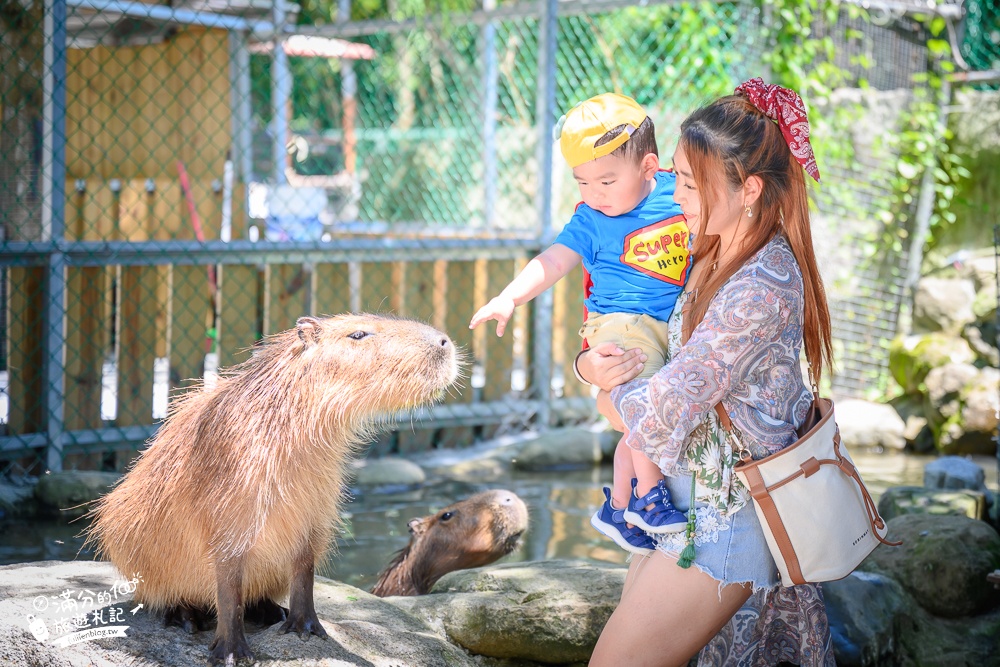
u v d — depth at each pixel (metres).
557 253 3.16
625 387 2.73
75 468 6.50
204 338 6.95
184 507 2.79
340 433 2.85
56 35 6.16
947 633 4.13
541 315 8.28
